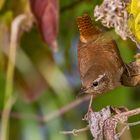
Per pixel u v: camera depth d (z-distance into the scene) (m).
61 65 4.70
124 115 4.31
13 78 4.68
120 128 4.33
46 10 4.55
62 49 4.71
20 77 4.68
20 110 4.69
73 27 4.69
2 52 4.64
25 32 4.66
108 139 4.32
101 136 4.32
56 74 4.68
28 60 4.68
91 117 4.32
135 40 4.33
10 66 4.61
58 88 4.68
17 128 4.71
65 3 4.67
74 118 4.68
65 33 4.70
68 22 4.69
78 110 4.69
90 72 4.28
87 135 4.66
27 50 4.68
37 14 4.56
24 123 4.69
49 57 4.68
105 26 4.38
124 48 4.54
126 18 4.33
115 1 4.33
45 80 4.68
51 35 4.55
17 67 4.67
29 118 4.68
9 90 4.61
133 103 4.67
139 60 4.31
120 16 4.33
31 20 4.56
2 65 4.65
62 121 4.68
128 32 4.33
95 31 4.30
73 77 4.70
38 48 4.68
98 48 4.30
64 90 4.67
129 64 4.30
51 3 4.55
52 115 4.66
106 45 4.30
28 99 4.68
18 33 4.59
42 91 4.68
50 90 4.68
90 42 4.30
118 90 4.65
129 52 4.55
